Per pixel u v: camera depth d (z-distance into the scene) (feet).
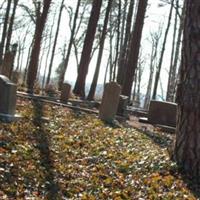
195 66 22.03
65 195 16.99
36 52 66.39
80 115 38.70
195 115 21.91
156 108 46.57
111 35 124.88
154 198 17.95
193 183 20.86
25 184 17.02
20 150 21.30
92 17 74.33
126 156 24.39
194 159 21.75
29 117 31.40
